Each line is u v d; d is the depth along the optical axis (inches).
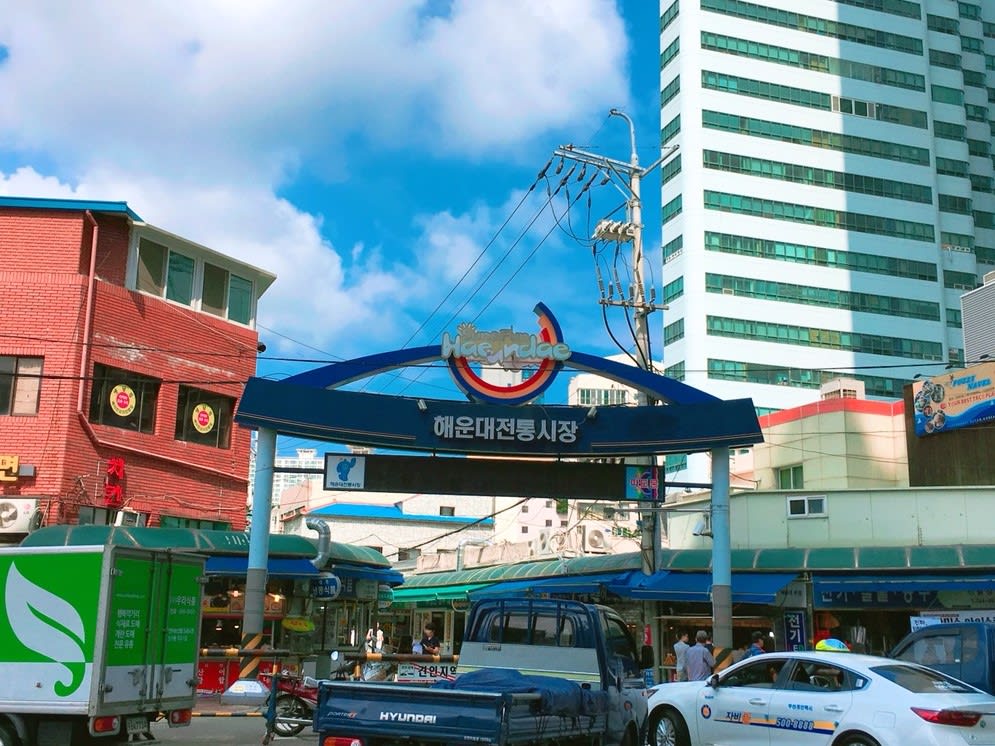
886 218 3481.8
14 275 1017.5
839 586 970.1
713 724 508.7
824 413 1400.1
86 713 477.4
